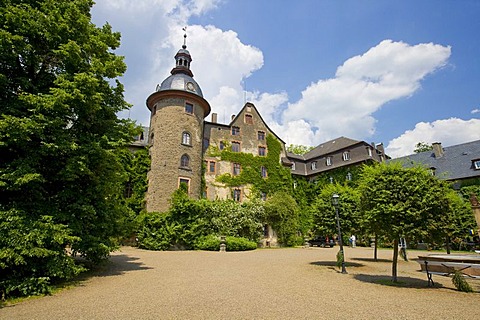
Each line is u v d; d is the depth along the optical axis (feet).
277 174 107.76
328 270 38.45
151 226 72.18
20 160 25.18
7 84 27.78
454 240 79.10
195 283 28.02
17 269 24.56
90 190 31.55
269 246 87.15
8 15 26.30
